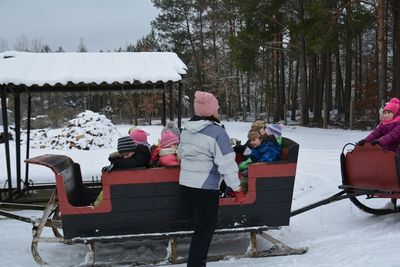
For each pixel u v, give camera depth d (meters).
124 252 5.25
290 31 23.81
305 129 22.94
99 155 15.65
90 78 7.68
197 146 4.17
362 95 29.20
